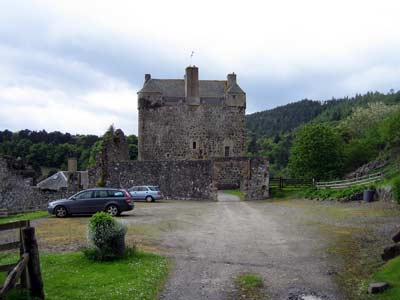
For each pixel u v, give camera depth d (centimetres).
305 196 3941
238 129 5550
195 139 5484
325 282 1105
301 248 1544
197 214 2766
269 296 999
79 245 1573
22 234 917
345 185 3819
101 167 4347
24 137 10081
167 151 5469
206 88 5772
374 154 4822
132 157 8769
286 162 10250
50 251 1462
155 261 1312
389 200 2939
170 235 1852
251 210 3064
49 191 3762
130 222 2281
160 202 3928
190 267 1270
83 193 2622
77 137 10794
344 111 13262
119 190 2648
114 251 1320
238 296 1001
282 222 2302
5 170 3525
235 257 1406
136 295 978
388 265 1183
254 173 4256
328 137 4481
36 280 916
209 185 4216
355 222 2162
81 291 996
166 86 5694
